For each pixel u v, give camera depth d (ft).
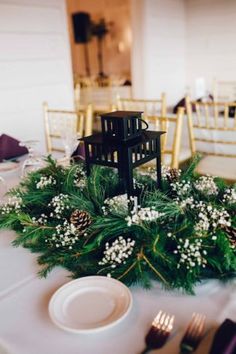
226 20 12.93
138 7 12.06
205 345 1.81
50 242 2.73
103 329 1.90
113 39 16.67
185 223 2.40
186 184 2.93
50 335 1.96
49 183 3.23
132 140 2.76
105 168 3.15
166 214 2.50
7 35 8.40
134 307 2.12
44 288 2.36
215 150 7.09
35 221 2.91
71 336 1.94
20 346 1.90
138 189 3.00
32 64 9.08
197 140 6.96
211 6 13.14
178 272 2.21
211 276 2.31
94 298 2.17
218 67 13.70
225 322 1.80
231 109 8.41
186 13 13.84
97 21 16.93
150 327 1.96
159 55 13.01
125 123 2.66
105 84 15.12
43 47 9.27
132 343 1.87
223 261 2.24
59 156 5.64
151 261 2.30
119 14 16.05
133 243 2.38
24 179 3.87
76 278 2.41
